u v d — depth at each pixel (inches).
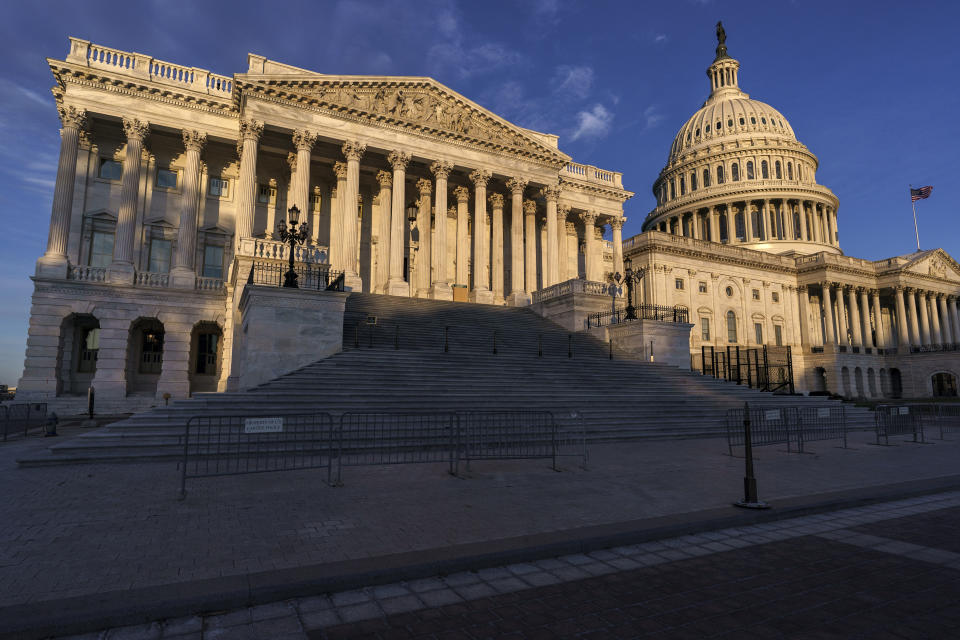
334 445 518.0
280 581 190.1
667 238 2445.9
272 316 733.9
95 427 876.6
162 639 158.7
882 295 2982.3
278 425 399.5
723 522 282.7
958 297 3053.6
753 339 2613.2
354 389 669.9
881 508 331.0
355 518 282.5
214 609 177.8
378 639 158.1
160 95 1282.0
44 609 166.6
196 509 302.4
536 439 612.7
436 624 168.4
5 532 256.4
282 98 1298.0
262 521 276.7
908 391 2711.6
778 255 2751.0
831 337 2659.9
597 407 756.6
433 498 331.9
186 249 1275.8
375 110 1421.0
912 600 186.9
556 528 263.1
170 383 1213.1
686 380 991.0
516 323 1250.0
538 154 1658.5
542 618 172.1
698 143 3868.1
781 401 952.3
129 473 417.1
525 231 1827.0
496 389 756.6
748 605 182.7
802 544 254.1
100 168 1330.0
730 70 4298.7
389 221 1525.6
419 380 731.4
